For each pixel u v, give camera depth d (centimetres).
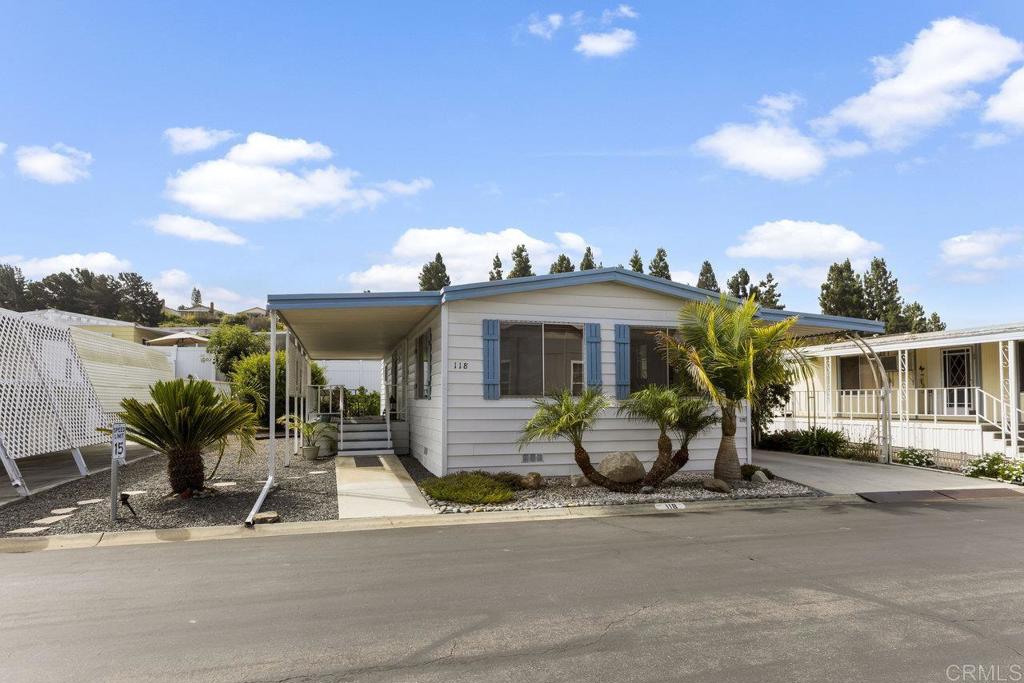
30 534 754
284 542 726
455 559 643
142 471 1292
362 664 390
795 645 415
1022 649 409
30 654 407
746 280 3003
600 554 661
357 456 1461
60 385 1316
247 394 2206
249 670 383
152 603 508
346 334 1594
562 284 1162
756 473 1165
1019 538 736
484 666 386
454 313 1133
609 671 378
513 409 1149
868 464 1439
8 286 7388
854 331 1514
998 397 1669
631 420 1211
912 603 499
